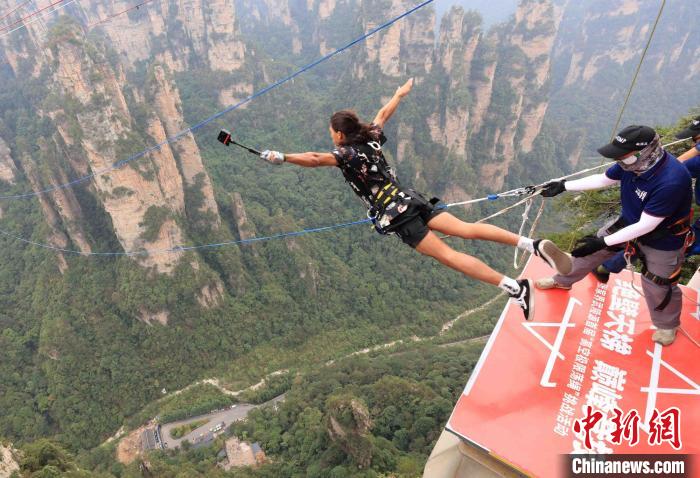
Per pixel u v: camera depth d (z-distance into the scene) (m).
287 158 4.47
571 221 17.47
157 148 59.50
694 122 5.56
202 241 69.19
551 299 6.02
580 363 5.12
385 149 99.12
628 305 5.77
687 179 4.39
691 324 5.48
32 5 97.94
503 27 125.69
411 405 41.62
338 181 91.75
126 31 128.62
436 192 101.25
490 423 4.64
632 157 4.40
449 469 5.09
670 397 4.67
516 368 5.16
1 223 71.06
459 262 4.60
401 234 4.74
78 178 62.78
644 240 4.90
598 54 185.88
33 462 24.97
